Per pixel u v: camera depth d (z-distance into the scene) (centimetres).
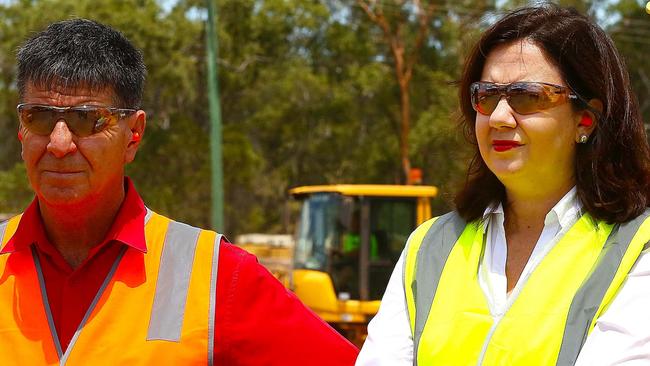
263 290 265
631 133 255
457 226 272
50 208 255
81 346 249
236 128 2600
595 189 251
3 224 277
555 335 234
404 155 2439
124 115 257
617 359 224
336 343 273
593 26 259
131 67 260
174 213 2464
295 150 3009
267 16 2461
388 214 1109
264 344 263
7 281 258
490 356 238
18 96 258
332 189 1120
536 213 262
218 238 268
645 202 249
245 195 3403
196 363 253
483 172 275
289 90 2641
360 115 2727
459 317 249
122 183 266
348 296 1090
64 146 247
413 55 2481
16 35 2355
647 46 2730
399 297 267
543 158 253
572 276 242
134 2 2327
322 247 1133
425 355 248
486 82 258
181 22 2377
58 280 258
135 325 253
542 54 254
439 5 2500
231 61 2491
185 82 2395
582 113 257
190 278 260
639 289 232
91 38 254
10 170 2822
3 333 251
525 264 257
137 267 260
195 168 2545
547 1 270
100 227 262
